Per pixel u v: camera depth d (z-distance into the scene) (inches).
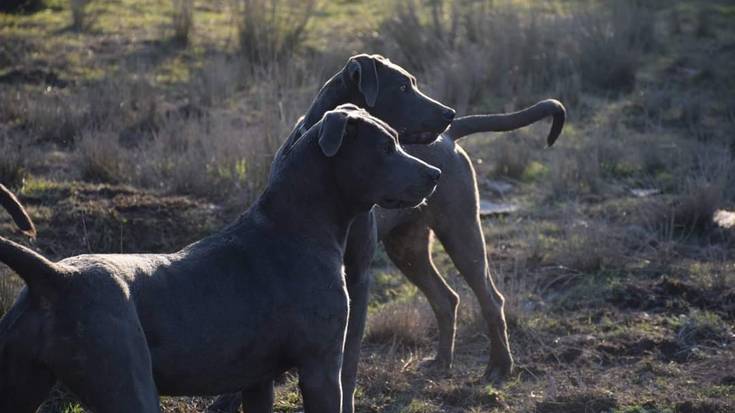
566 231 319.6
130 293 143.3
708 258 307.4
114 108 404.2
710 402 214.2
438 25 528.7
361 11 620.1
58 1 581.6
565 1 641.0
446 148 227.9
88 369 137.5
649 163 393.1
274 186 166.2
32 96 415.2
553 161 386.9
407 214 227.9
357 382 225.8
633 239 318.3
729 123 446.3
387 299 278.4
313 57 496.1
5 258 135.9
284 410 212.7
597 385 227.6
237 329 152.9
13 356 138.7
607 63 502.3
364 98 206.7
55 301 138.6
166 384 149.3
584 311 270.4
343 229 170.6
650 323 262.8
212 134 357.4
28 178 321.1
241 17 536.7
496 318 233.6
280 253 161.5
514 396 223.3
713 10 652.1
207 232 290.5
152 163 337.1
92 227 283.0
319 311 160.7
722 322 262.1
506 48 499.2
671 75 518.0
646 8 613.0
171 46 511.5
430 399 220.8
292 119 364.8
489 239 321.1
